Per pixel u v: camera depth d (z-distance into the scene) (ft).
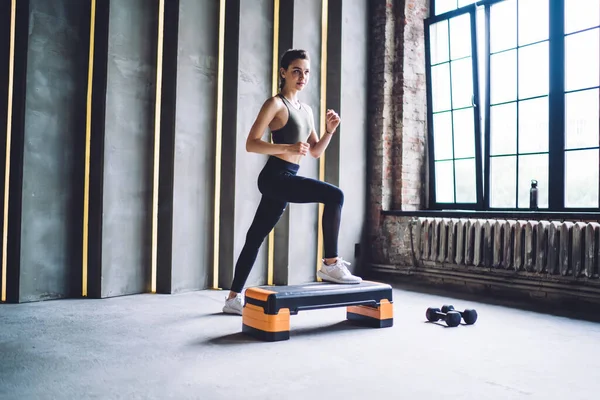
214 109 16.25
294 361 8.38
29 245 13.50
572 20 14.75
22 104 13.37
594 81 14.30
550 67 15.20
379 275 19.04
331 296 10.36
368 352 9.02
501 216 15.33
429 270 17.33
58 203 14.07
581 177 14.64
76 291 14.48
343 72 18.52
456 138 18.13
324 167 18.75
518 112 16.14
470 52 17.47
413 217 17.80
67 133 14.24
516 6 16.11
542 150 15.55
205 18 15.96
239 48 16.14
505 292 15.33
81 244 14.51
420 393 6.88
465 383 7.33
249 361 8.35
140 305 13.26
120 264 14.66
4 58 13.65
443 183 18.72
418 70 19.25
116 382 7.20
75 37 14.37
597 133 14.26
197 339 9.79
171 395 6.70
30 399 6.48
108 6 14.19
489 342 9.86
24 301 13.44
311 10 18.07
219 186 16.40
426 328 11.04
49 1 13.80
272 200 11.63
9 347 9.04
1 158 13.70
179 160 15.26
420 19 19.19
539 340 10.07
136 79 14.92
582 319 12.20
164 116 15.30
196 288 15.81
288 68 10.80
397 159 19.02
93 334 10.10
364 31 19.31
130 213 14.85
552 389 7.13
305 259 17.74
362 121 19.24
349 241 18.89
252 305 10.09
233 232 16.05
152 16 15.30
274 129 10.82
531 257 14.42
